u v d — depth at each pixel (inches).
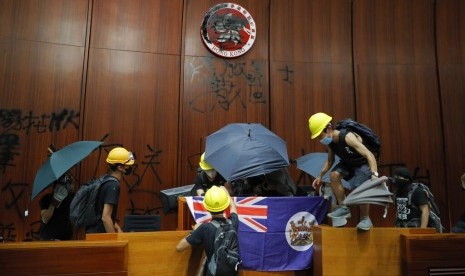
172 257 153.3
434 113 309.9
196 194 206.8
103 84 271.7
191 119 286.0
